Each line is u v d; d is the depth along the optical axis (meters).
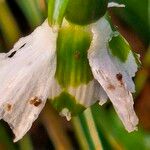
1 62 0.07
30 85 0.07
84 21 0.07
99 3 0.07
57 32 0.07
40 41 0.07
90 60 0.07
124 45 0.08
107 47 0.07
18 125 0.07
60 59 0.07
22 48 0.07
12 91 0.07
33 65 0.07
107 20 0.07
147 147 0.12
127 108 0.07
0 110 0.07
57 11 0.07
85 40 0.07
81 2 0.07
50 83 0.07
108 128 0.12
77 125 0.12
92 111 0.11
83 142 0.12
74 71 0.07
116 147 0.12
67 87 0.08
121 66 0.07
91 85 0.08
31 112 0.07
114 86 0.07
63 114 0.08
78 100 0.08
